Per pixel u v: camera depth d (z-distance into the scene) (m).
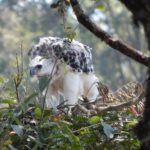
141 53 7.05
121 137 9.28
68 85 14.18
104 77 53.78
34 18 56.09
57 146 8.86
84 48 14.71
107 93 12.12
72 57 14.24
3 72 45.34
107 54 54.88
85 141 9.20
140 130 6.23
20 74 10.18
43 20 53.62
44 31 53.28
